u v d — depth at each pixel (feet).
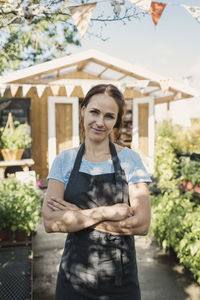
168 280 9.72
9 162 19.83
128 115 32.86
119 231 4.17
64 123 27.86
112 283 4.25
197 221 9.71
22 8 6.68
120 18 7.13
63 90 27.50
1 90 18.07
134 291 4.39
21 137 21.07
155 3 6.59
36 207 12.23
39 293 8.90
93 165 4.53
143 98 28.94
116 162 4.48
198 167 13.92
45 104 27.40
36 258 11.53
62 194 4.61
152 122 28.96
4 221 10.81
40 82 20.06
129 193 4.43
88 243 4.33
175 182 19.62
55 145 27.35
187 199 12.91
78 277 4.33
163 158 21.44
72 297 4.38
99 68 25.95
